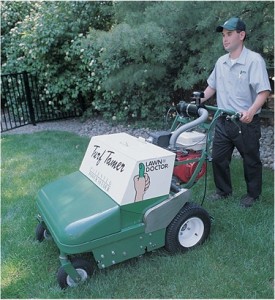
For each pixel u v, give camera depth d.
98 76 6.93
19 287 2.60
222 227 3.21
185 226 2.92
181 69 6.19
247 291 2.47
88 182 2.89
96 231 2.44
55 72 7.39
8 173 4.80
